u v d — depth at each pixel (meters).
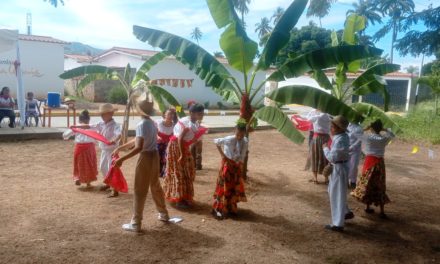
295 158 10.16
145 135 4.50
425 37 15.12
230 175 5.39
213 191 6.66
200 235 4.76
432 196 7.04
